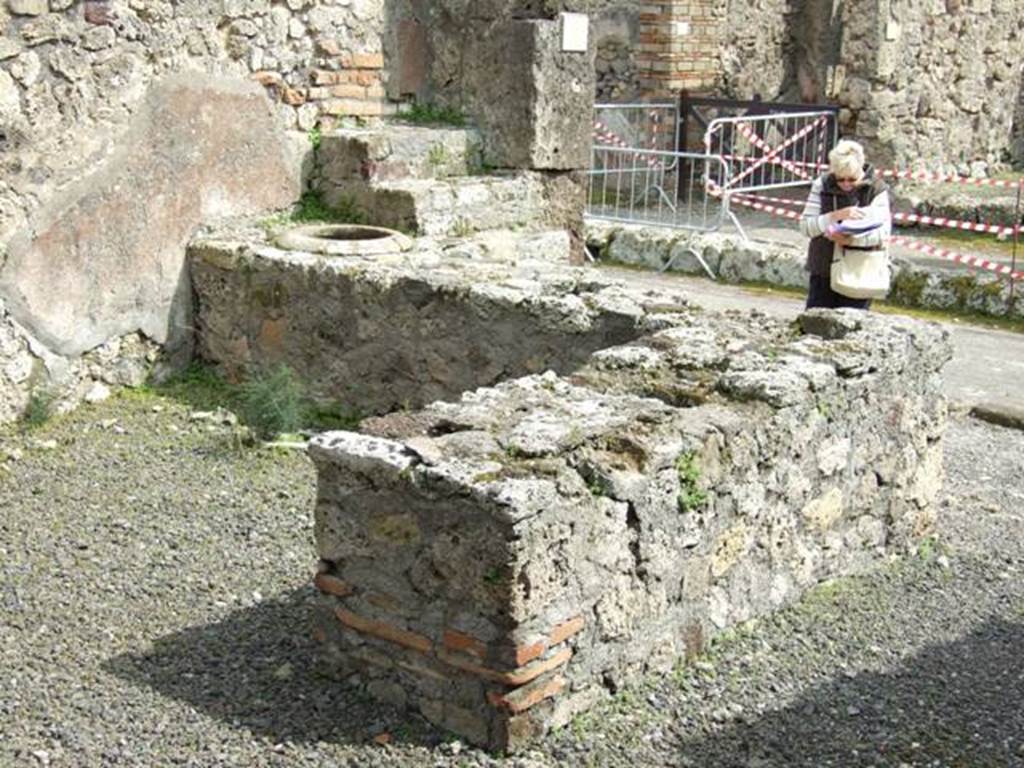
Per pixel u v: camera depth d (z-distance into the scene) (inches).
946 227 482.9
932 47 515.8
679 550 165.6
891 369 203.2
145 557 198.8
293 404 252.4
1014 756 153.7
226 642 172.9
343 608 157.2
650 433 163.9
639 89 561.3
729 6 567.2
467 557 145.3
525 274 255.4
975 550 220.5
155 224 273.1
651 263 458.9
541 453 152.5
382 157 300.4
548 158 323.3
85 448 242.5
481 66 324.8
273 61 294.4
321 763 144.9
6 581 189.0
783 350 198.8
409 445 151.9
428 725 152.0
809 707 162.7
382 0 316.2
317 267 261.9
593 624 154.4
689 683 165.3
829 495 194.9
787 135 534.9
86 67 257.9
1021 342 371.9
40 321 254.8
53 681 162.1
